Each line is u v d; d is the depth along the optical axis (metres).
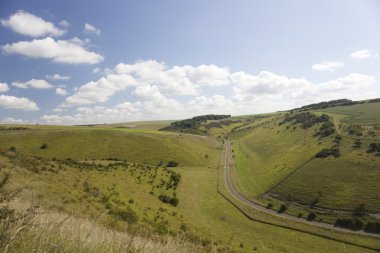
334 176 91.62
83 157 129.12
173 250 4.76
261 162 142.25
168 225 38.19
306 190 90.81
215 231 56.78
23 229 3.69
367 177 84.12
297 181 98.88
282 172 112.81
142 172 95.00
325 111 198.88
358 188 80.88
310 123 170.88
